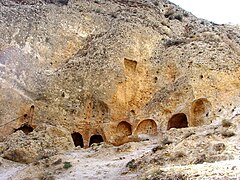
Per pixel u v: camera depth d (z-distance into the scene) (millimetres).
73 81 28719
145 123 27234
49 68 29797
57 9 33750
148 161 17312
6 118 26688
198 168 13820
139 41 30547
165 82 28438
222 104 25484
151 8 36750
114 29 31500
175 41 30969
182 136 20703
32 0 36125
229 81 26781
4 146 23359
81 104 28062
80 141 27891
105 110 27906
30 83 28266
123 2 37125
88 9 35188
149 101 28141
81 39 32375
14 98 27312
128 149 21312
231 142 17469
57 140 23750
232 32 34594
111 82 28219
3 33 30094
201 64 27359
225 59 28047
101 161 19938
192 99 25984
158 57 29906
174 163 16422
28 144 22797
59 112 27547
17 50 29391
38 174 18984
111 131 27203
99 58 29469
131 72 29188
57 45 31141
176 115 26328
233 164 13727
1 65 28219
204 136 18750
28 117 27406
